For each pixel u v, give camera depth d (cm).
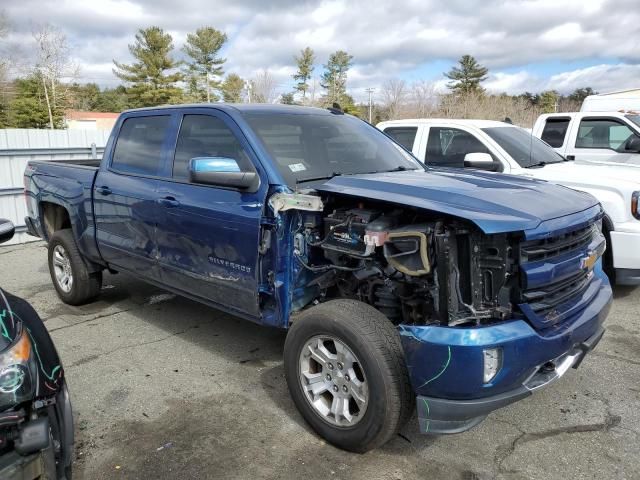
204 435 347
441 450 329
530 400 387
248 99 5975
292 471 310
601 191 580
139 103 6066
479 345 272
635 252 561
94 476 308
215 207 388
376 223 312
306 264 350
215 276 399
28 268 792
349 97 7050
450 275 287
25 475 228
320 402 336
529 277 286
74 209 551
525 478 303
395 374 295
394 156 456
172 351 479
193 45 6769
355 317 307
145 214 456
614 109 1123
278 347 486
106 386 414
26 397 232
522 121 4516
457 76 7225
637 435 343
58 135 1130
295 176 372
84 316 570
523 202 311
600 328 345
